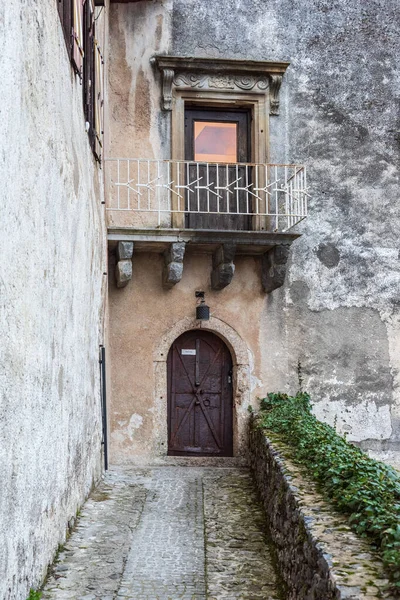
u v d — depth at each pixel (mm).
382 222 10672
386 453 10336
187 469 9625
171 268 9586
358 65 10820
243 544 6223
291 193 9938
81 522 6609
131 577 5309
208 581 5289
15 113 3928
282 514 5477
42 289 4758
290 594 4691
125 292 10094
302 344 10383
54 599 4719
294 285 10445
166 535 6449
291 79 10656
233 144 10633
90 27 7844
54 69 5309
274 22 10695
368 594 2932
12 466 3893
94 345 8062
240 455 10047
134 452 9938
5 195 3682
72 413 6285
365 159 10719
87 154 7547
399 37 10938
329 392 10352
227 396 10461
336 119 10703
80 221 6789
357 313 10500
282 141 10555
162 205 10172
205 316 10055
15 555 3971
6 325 3725
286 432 7773
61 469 5691
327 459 5500
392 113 10828
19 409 4051
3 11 3641
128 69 10289
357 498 4270
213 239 9609
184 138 10414
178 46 10414
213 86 10375
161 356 10094
